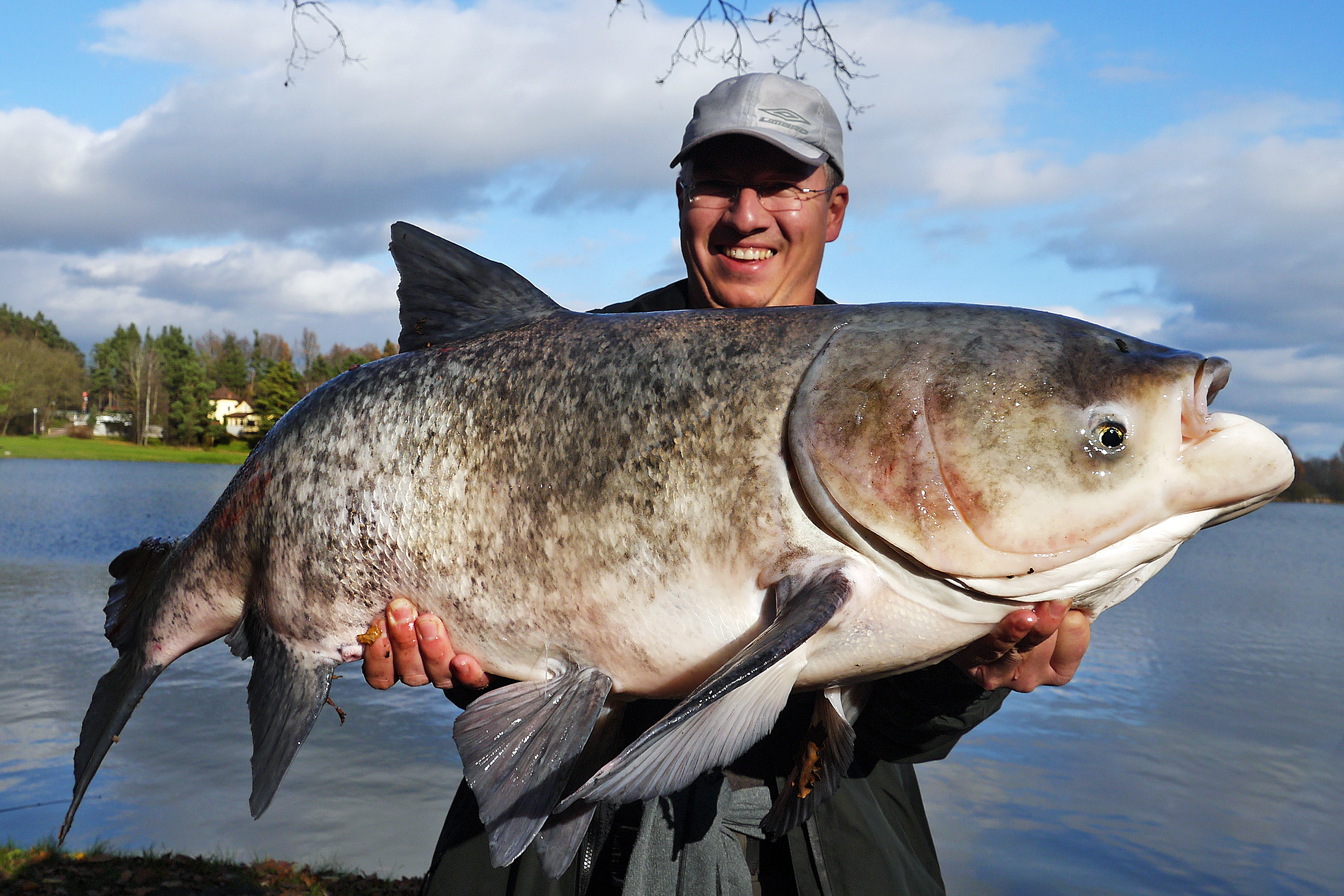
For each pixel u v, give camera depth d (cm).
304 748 1476
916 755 220
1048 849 1289
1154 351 170
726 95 262
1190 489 160
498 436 197
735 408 177
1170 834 1355
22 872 921
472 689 229
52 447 11831
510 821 178
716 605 176
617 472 182
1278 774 1658
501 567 193
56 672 1833
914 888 217
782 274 265
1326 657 2738
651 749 141
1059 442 162
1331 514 15000
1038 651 184
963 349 170
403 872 1021
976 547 163
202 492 7012
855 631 170
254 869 987
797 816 184
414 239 224
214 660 1962
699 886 203
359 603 211
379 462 209
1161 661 2641
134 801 1210
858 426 167
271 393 11206
